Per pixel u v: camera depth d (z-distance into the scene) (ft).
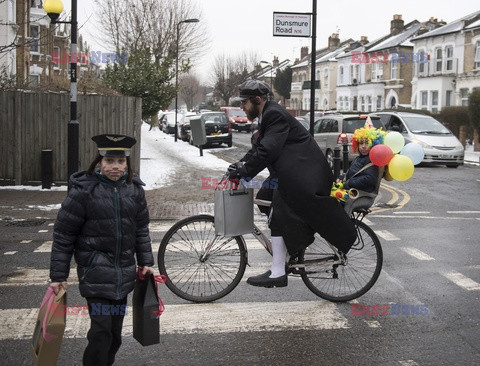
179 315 15.55
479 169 59.93
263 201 16.43
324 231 15.21
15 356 12.75
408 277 19.36
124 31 111.96
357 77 173.78
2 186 40.57
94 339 10.57
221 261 17.12
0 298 16.80
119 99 42.55
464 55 121.60
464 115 87.92
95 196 10.64
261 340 13.87
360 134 16.49
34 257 21.81
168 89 64.59
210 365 12.44
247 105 15.46
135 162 44.21
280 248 15.90
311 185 14.90
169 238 16.65
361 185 16.34
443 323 15.08
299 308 16.22
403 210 33.83
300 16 37.55
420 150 16.56
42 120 40.73
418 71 136.77
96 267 10.66
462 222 29.84
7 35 71.82
